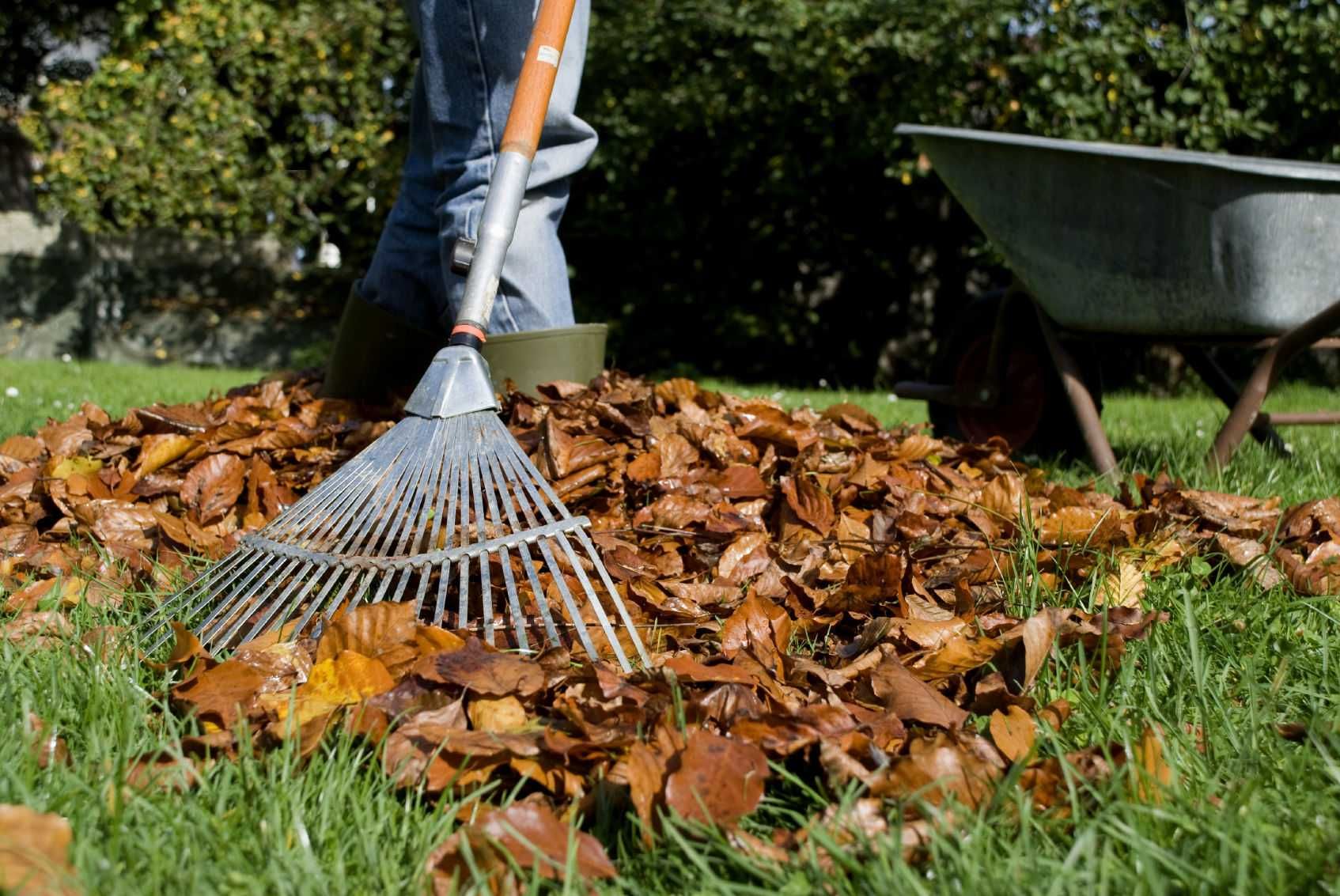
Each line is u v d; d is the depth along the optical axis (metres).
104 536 2.17
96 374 7.14
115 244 9.84
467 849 1.07
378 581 1.80
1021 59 7.35
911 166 7.66
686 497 2.23
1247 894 1.05
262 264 9.95
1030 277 3.38
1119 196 3.11
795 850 1.16
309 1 8.91
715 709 1.37
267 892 1.07
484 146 2.62
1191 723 1.48
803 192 8.06
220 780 1.25
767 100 7.79
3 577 1.96
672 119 7.91
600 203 8.40
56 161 9.08
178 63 8.89
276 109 9.02
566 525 1.72
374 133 8.94
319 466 2.53
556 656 1.52
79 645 1.62
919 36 7.33
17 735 1.31
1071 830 1.21
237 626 1.65
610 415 2.52
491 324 2.74
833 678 1.56
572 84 2.71
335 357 3.04
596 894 1.08
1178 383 8.74
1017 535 2.22
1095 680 1.61
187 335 9.92
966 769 1.23
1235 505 2.45
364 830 1.16
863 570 1.88
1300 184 2.90
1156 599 1.98
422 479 1.81
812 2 7.79
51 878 1.01
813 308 9.09
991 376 3.67
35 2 11.22
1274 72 7.25
